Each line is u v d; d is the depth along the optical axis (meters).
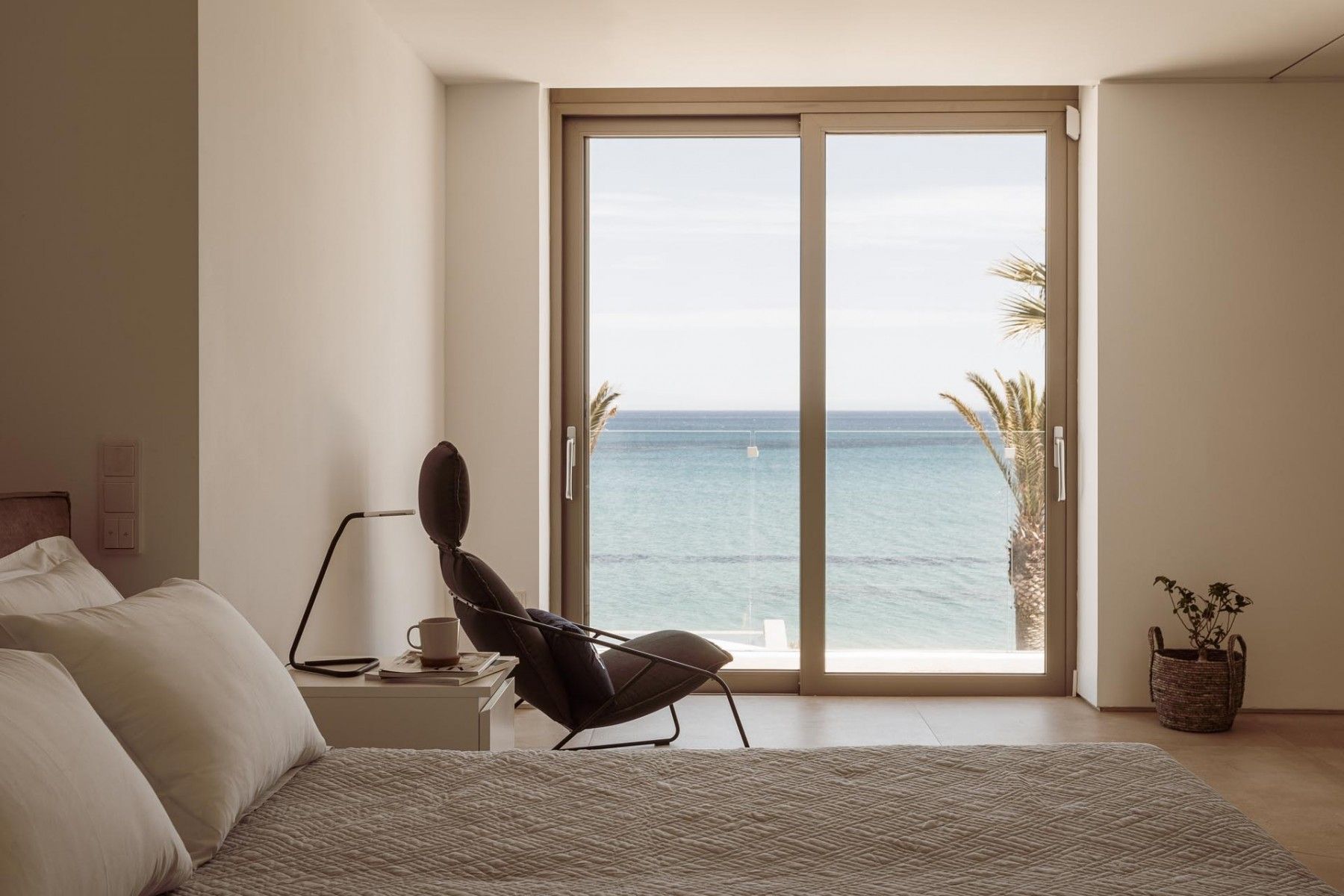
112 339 2.37
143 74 2.35
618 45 3.95
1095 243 4.34
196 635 1.72
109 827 1.21
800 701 4.54
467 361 4.47
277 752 1.72
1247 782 3.46
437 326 4.34
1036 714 4.30
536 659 3.10
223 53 2.46
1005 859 1.47
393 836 1.55
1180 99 4.30
